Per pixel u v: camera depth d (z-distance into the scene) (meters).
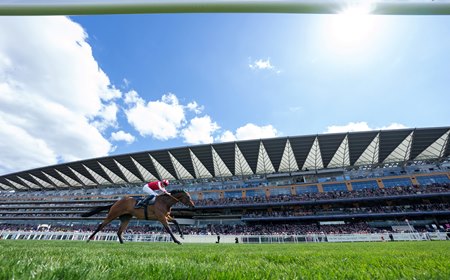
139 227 43.41
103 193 61.91
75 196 59.53
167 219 7.78
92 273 1.60
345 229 40.00
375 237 26.19
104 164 54.88
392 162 49.06
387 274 2.01
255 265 2.67
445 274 1.95
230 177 56.78
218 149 48.44
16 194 70.00
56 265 1.81
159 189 8.00
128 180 60.88
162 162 52.75
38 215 54.44
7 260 1.91
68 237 26.38
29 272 1.51
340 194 45.47
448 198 41.97
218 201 49.16
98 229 7.79
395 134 41.62
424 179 44.81
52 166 57.59
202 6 2.15
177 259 3.07
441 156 46.31
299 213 44.91
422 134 41.22
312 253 5.08
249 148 47.47
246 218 44.66
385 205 43.84
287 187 50.19
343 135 43.06
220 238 27.69
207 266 2.34
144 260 2.74
